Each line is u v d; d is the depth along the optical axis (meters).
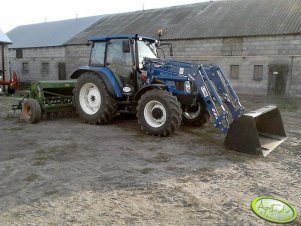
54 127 7.08
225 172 4.36
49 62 24.39
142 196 3.56
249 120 5.17
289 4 16.84
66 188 3.73
